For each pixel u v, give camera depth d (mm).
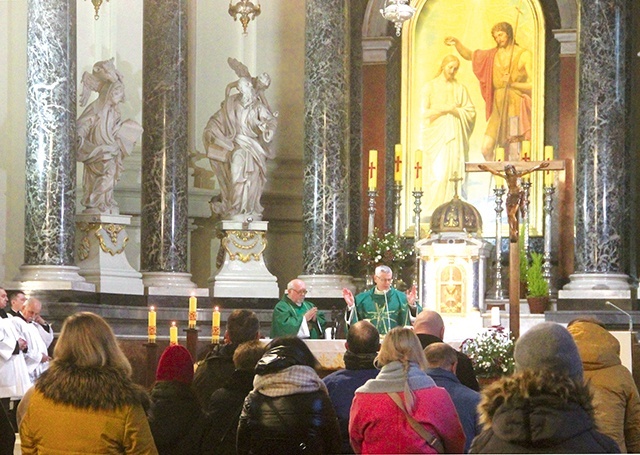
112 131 15133
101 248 14891
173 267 15547
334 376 6254
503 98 17562
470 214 16234
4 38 16078
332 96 16016
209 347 7504
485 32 17703
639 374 13953
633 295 15336
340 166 16031
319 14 16047
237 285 15750
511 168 11648
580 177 15555
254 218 16078
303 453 5637
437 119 17688
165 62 15680
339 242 15969
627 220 15578
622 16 15617
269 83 16375
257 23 17922
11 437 5625
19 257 15961
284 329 12867
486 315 15023
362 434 5414
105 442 5020
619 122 15492
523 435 3893
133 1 17234
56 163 14203
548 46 17453
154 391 6219
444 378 6004
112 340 5121
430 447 5328
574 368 4055
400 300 12453
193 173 17234
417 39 17781
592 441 3898
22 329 12430
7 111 16031
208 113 17547
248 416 5723
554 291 16906
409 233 17453
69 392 5000
